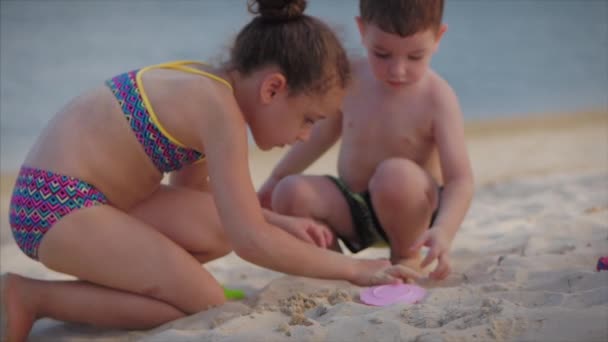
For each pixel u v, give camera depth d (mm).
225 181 2508
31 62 10094
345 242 3230
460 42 12406
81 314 2584
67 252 2549
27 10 13727
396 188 2904
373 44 2938
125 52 10773
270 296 2658
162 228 2797
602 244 2986
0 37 11617
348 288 2656
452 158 2988
